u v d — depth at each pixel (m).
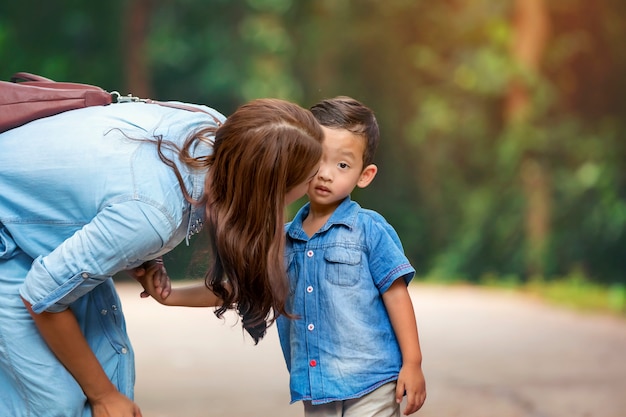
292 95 41.03
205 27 41.31
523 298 24.48
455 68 36.88
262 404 9.39
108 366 4.74
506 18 35.97
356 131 5.16
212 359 12.55
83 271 4.20
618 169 31.53
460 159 36.41
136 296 22.95
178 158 4.36
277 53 41.28
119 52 39.25
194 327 16.38
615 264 29.38
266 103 4.45
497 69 34.34
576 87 34.16
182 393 10.01
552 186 31.66
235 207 4.34
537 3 34.41
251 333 4.66
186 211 4.41
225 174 4.35
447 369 11.91
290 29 41.25
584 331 16.58
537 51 34.47
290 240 5.27
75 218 4.38
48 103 4.61
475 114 36.19
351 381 5.02
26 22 38.94
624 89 33.66
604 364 12.40
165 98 41.66
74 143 4.38
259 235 4.35
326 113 5.23
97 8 38.91
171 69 41.41
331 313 5.07
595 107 33.84
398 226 36.41
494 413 9.10
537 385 10.67
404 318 5.09
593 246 29.78
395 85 38.31
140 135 4.41
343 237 5.15
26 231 4.45
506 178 32.84
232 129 4.35
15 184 4.41
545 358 12.98
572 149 32.41
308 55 40.44
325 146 5.14
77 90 4.68
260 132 4.30
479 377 11.23
